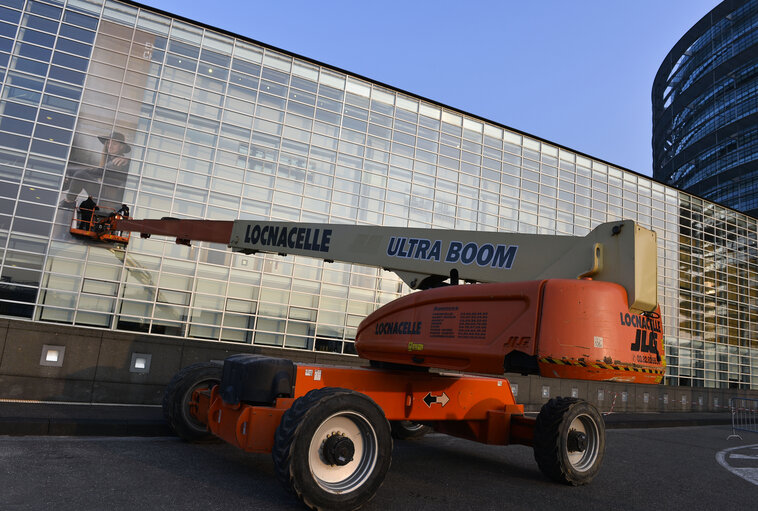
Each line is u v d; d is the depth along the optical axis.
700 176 65.88
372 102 13.92
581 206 17.20
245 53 12.46
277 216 12.21
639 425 13.77
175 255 11.02
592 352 3.96
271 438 4.46
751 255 22.27
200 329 11.07
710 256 20.83
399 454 6.82
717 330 20.48
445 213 14.44
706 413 19.06
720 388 20.03
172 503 3.84
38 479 4.19
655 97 84.75
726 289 21.05
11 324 8.80
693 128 68.12
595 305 4.09
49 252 9.93
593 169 17.80
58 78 10.55
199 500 3.98
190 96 11.69
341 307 12.74
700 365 19.69
